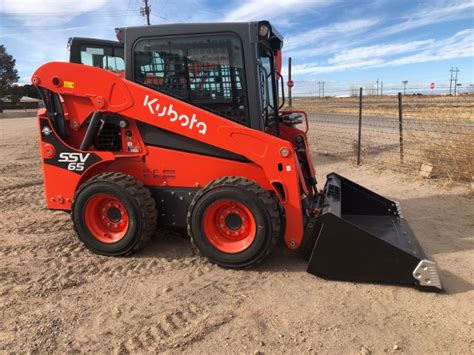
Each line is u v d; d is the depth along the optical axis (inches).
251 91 158.2
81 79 160.7
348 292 136.6
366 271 140.9
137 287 142.9
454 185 266.5
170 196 168.6
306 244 150.7
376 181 290.2
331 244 141.6
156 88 165.0
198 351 107.3
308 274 150.0
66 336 114.7
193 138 156.2
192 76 161.8
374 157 375.2
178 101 155.6
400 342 110.0
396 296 133.5
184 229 195.6
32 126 962.1
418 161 321.7
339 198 167.8
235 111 161.0
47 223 214.4
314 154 416.5
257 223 146.8
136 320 122.3
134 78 165.3
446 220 205.3
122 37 168.6
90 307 130.1
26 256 171.0
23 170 369.7
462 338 111.1
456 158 283.1
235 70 158.4
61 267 159.8
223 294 137.0
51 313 126.8
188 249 175.2
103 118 165.8
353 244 139.8
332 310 126.0
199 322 120.5
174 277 150.0
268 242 147.8
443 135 314.2
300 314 124.2
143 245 166.7
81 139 175.0
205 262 161.9
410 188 266.2
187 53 160.6
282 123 210.1
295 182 149.6
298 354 105.8
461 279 144.2
